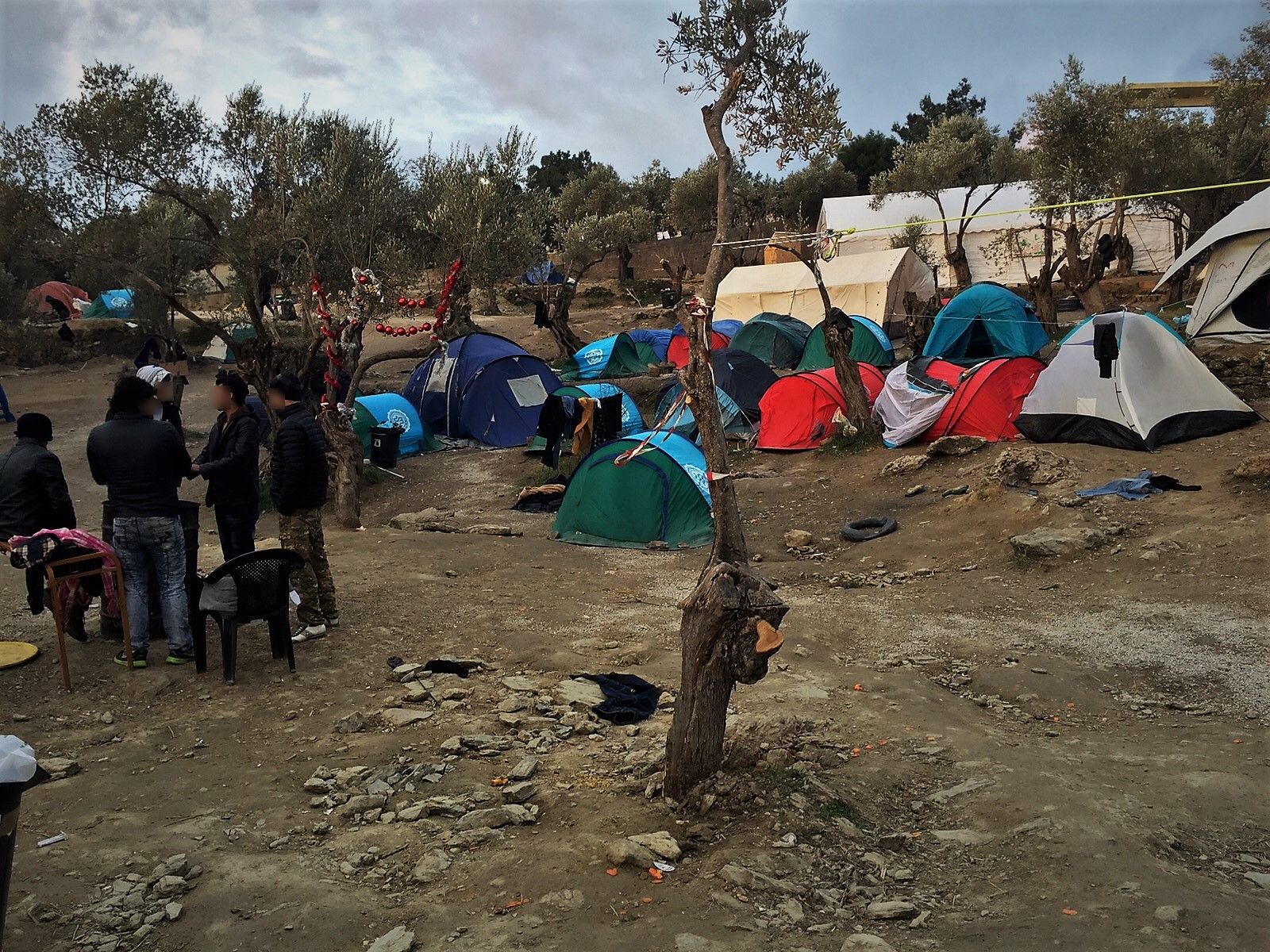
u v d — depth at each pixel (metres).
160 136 17.38
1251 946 3.32
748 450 18.41
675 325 33.34
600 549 12.24
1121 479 11.87
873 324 26.02
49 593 6.28
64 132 17.02
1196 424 13.34
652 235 47.88
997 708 6.41
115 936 3.52
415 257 20.48
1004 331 22.67
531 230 21.84
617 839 4.15
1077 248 24.34
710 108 5.25
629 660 7.13
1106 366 13.59
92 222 18.20
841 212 38.06
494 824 4.40
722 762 4.70
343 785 4.86
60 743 5.39
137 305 27.88
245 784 4.89
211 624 7.55
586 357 27.41
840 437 17.02
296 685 6.29
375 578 9.41
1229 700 6.33
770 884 3.78
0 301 31.27
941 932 3.50
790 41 5.45
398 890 3.87
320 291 13.58
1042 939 3.38
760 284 31.53
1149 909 3.57
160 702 6.01
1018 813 4.50
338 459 13.60
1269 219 16.88
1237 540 9.21
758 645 4.27
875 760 5.18
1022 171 35.66
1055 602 8.64
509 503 16.47
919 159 34.56
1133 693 6.62
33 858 4.09
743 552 4.46
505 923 3.56
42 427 6.75
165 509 6.43
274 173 17.98
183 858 4.06
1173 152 23.00
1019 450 13.66
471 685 6.45
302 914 3.64
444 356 22.06
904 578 10.10
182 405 25.66
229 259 17.86
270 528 14.66
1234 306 17.67
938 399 15.77
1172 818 4.54
